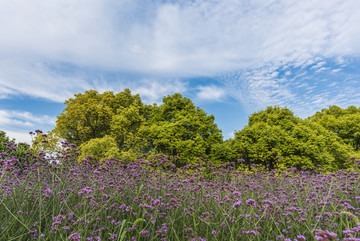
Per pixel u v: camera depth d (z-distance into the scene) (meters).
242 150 18.95
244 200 4.58
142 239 2.97
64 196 3.93
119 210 3.40
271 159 18.64
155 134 19.70
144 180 5.32
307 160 16.61
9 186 4.06
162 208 3.77
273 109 24.95
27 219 3.08
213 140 21.62
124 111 20.30
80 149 15.45
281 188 5.98
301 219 3.29
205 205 4.22
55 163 4.84
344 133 25.09
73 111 18.81
